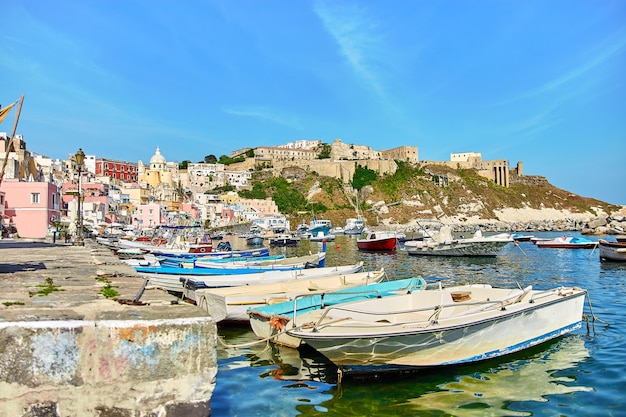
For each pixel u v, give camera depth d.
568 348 13.39
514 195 198.50
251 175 179.50
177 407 5.12
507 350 12.54
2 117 8.73
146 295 7.39
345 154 198.38
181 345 5.16
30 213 49.91
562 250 57.69
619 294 23.25
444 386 10.72
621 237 45.75
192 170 182.75
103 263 14.31
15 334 4.67
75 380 4.82
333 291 16.09
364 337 10.34
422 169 194.50
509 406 9.63
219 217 135.12
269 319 13.16
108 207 83.19
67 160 112.94
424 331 10.76
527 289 14.04
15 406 4.64
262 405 9.65
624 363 12.09
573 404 9.69
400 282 17.91
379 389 10.57
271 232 107.00
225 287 18.91
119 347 4.96
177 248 43.78
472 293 15.33
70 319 4.98
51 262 14.21
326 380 11.20
